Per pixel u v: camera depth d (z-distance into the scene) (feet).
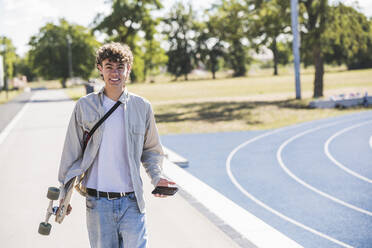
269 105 81.35
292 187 26.84
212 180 28.99
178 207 18.38
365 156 36.88
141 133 8.65
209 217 16.93
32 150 35.29
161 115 72.02
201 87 170.60
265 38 93.61
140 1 179.42
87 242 14.60
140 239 8.71
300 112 70.74
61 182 8.69
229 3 95.25
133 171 8.48
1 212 18.28
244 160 35.76
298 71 88.79
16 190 22.08
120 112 8.48
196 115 70.13
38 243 14.57
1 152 34.78
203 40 318.45
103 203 8.44
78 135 8.62
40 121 59.06
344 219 20.47
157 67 322.96
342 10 86.53
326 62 271.08
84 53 254.88
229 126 57.00
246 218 16.71
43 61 252.62
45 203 19.58
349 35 90.02
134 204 8.61
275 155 37.81
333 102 76.64
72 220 16.87
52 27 254.88
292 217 20.94
